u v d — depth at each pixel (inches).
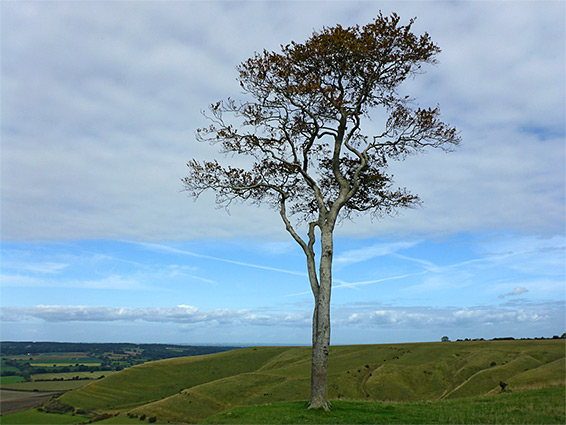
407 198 951.0
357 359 3784.5
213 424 695.1
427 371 3142.2
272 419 673.6
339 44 809.5
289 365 3848.4
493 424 617.9
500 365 2913.4
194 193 907.4
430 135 868.6
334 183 1011.3
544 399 808.3
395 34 829.8
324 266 790.5
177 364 4527.6
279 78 861.8
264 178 963.3
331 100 815.7
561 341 3585.1
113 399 3208.7
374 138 908.6
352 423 639.1
